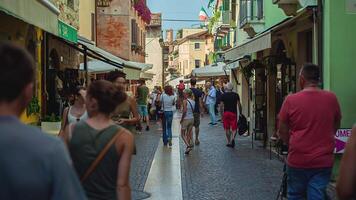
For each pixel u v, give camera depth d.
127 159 4.10
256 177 11.27
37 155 2.28
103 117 4.21
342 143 10.27
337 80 10.83
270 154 14.21
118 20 33.84
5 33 10.10
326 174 6.01
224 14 35.34
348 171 3.23
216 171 12.11
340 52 10.83
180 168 12.59
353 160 3.23
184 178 11.24
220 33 39.00
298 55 14.23
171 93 17.38
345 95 10.80
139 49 38.47
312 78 6.09
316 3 11.41
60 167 2.31
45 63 13.90
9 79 2.37
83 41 20.03
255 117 18.08
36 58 12.83
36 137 2.33
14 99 2.40
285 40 15.48
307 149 5.96
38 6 7.98
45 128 10.53
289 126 6.13
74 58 18.47
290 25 13.10
